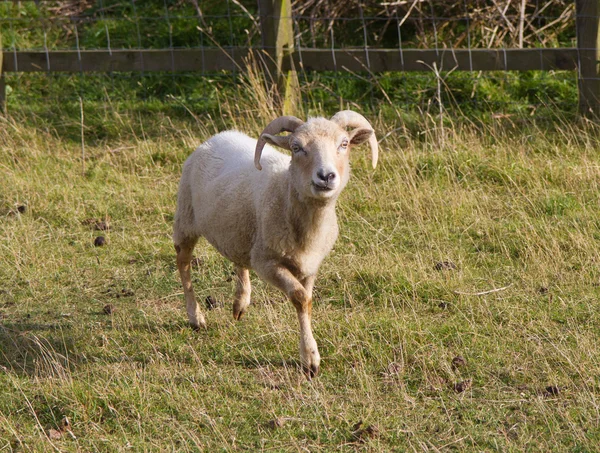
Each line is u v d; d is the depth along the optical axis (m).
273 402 5.85
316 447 5.30
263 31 11.85
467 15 12.90
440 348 6.49
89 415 5.71
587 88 11.09
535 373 6.10
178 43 14.75
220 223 6.70
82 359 6.63
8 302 7.76
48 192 10.10
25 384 6.17
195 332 7.08
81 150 11.70
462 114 11.75
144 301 7.73
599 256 7.87
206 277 8.20
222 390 6.05
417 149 10.95
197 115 12.66
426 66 11.62
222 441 5.39
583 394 5.71
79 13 15.96
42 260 8.55
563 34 13.74
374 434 5.40
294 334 6.79
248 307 7.45
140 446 5.38
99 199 10.06
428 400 5.83
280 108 11.82
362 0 14.23
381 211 9.41
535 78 12.69
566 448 5.20
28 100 13.49
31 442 5.44
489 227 8.76
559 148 10.64
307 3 14.26
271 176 6.38
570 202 9.05
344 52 11.88
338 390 6.02
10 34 15.16
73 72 13.34
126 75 14.01
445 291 7.43
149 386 6.03
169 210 9.73
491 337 6.68
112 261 8.62
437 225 8.94
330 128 6.07
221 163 7.00
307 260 6.32
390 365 6.21
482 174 10.04
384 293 7.45
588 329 6.69
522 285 7.58
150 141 11.63
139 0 15.77
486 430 5.45
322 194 5.82
